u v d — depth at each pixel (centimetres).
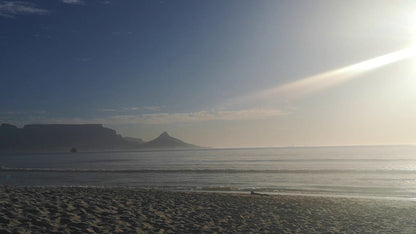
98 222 838
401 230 982
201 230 852
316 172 4053
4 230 672
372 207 1506
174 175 3938
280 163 6694
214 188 2616
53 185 2930
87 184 3011
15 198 1092
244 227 933
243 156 12312
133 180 3375
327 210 1381
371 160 7362
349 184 2859
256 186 2775
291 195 2125
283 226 980
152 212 1069
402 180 3139
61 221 809
